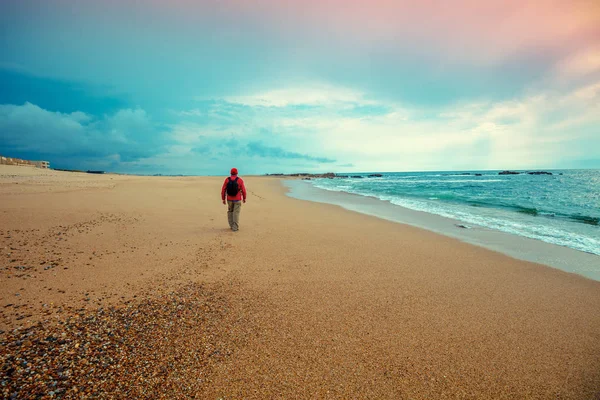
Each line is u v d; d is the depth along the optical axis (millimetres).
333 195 25688
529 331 4133
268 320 4184
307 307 4613
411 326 4172
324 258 7070
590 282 6008
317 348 3594
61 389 2658
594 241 9492
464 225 11977
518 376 3240
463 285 5715
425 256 7535
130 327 3779
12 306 4125
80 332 3582
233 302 4660
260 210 14742
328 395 2879
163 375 2982
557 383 3152
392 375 3193
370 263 6824
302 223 11430
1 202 11609
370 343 3738
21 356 3051
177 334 3709
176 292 4895
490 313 4617
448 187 38500
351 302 4840
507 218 13773
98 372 2928
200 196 18375
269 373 3131
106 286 4992
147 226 9531
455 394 2961
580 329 4211
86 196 15023
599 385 3129
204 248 7484
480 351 3652
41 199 12984
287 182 51469
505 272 6516
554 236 10156
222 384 2936
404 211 15852
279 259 6891
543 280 6086
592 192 29703
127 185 22625
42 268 5543
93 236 7898
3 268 5371
